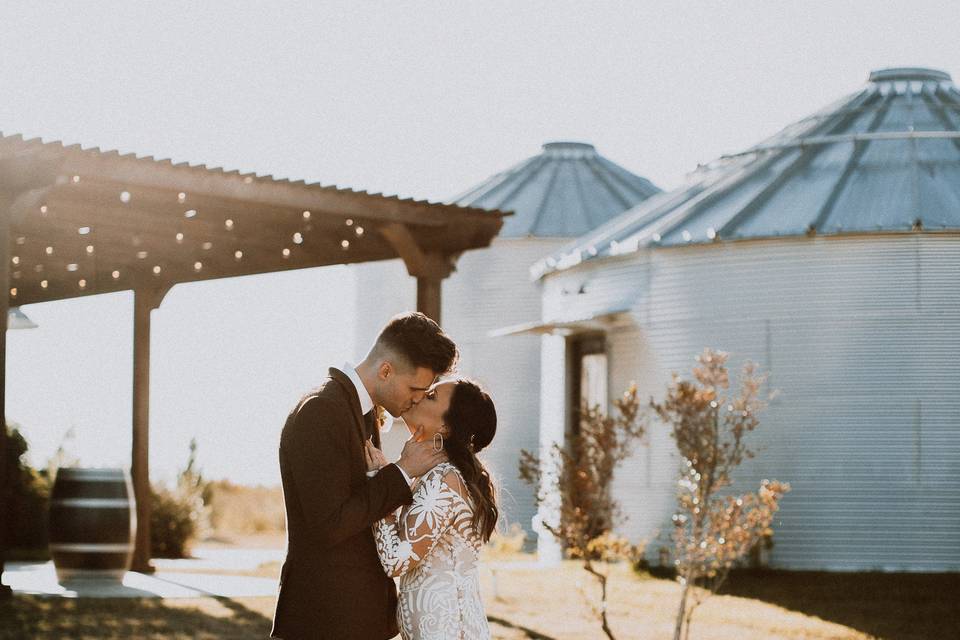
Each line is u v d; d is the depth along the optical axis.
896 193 15.14
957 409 14.45
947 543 14.30
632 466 16.09
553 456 9.72
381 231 12.30
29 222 11.95
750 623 10.68
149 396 15.70
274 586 13.68
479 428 4.63
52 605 11.21
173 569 16.16
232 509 28.56
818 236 14.81
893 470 14.45
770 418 14.83
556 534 9.55
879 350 14.58
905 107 17.31
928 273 14.55
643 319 16.20
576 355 18.25
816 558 14.53
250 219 12.16
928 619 10.95
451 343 4.66
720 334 15.34
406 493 4.45
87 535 13.77
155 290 15.74
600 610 10.05
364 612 4.54
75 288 16.66
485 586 13.73
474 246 12.86
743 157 17.66
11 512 19.69
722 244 15.41
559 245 22.39
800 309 14.89
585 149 25.34
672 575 14.67
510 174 24.80
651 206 18.20
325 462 4.40
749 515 9.07
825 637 10.02
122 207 11.69
